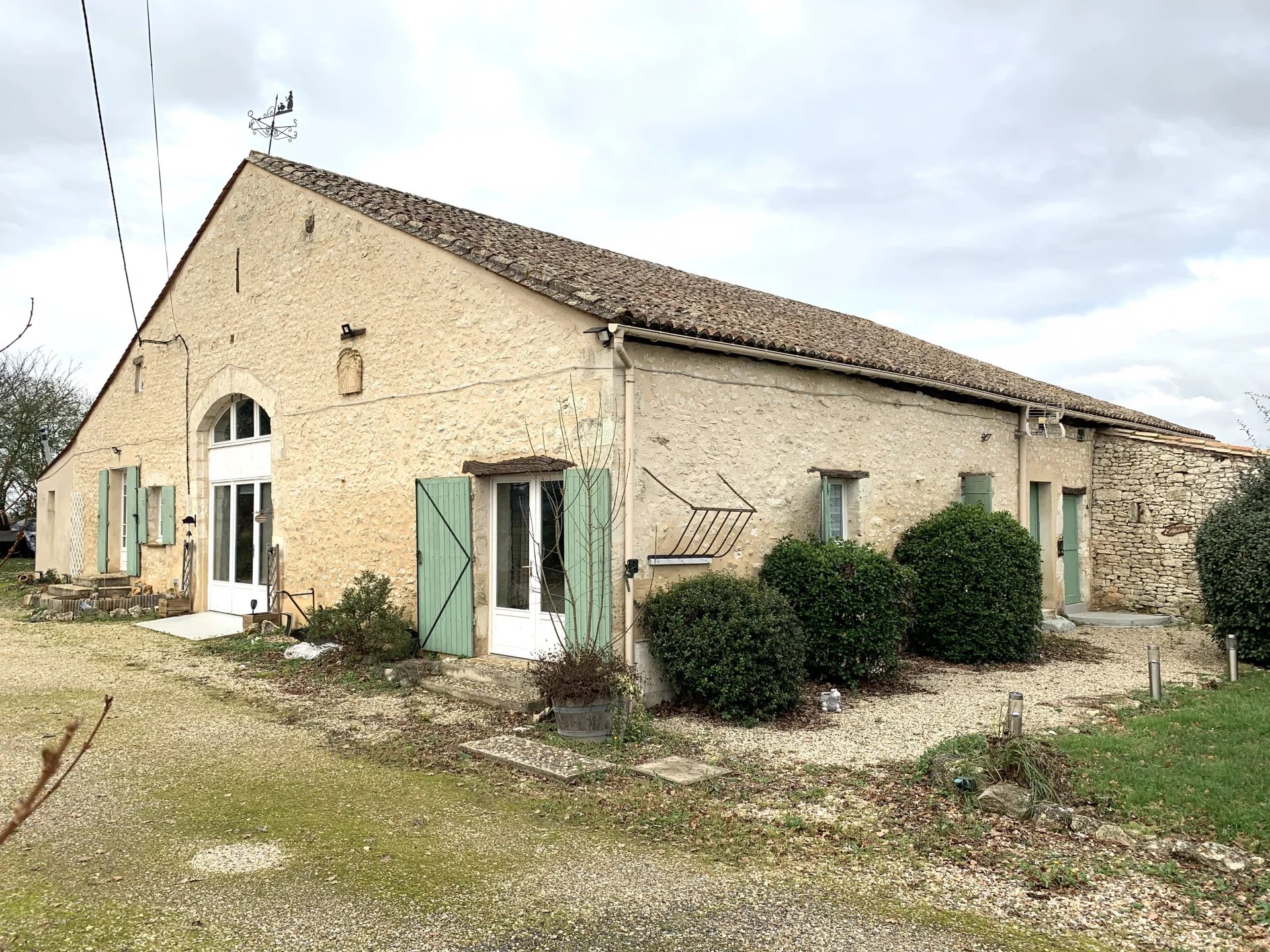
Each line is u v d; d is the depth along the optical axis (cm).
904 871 446
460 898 408
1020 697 586
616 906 402
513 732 708
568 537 790
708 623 747
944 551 1034
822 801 549
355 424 1042
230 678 911
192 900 403
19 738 675
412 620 968
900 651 979
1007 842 480
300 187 1129
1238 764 582
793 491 952
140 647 1085
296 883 423
